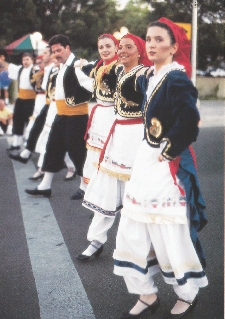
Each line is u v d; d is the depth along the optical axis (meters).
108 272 4.51
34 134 8.67
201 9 27.28
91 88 6.06
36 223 5.88
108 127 5.59
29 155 8.88
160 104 3.45
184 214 3.50
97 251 4.80
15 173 8.50
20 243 5.24
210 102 24.77
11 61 25.16
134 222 3.59
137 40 4.25
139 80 3.80
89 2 29.78
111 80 5.34
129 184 3.61
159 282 4.29
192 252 3.57
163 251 3.54
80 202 6.73
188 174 3.52
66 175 8.04
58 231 5.60
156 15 27.84
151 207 3.48
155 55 3.49
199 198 3.59
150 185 3.49
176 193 3.49
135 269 3.60
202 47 28.36
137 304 3.74
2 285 4.27
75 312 3.83
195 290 3.65
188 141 3.37
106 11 29.98
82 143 6.61
